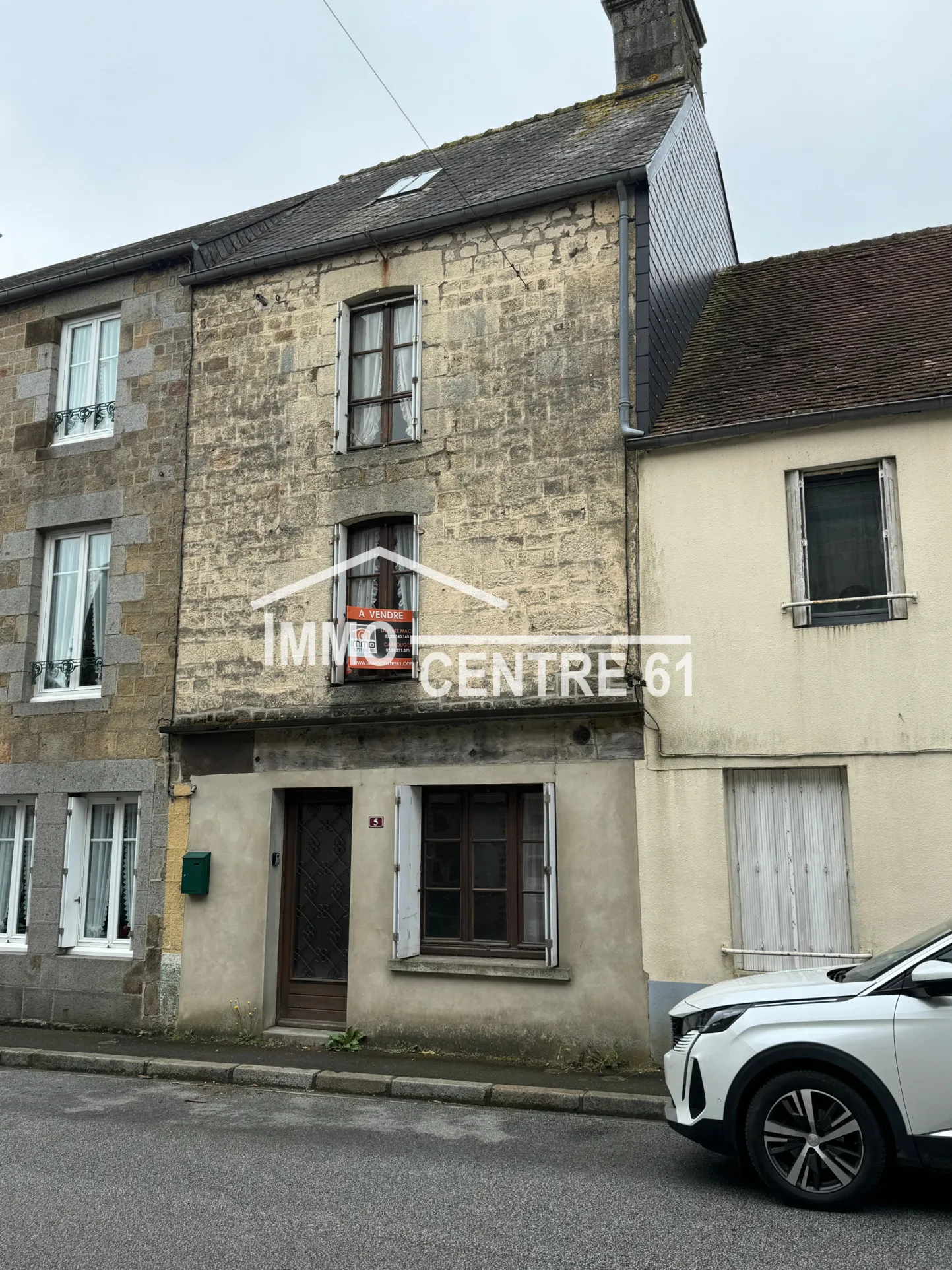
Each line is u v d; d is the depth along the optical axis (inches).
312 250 472.1
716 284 545.0
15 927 487.5
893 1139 211.9
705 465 390.0
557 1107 317.1
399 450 444.1
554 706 386.9
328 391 464.1
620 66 587.2
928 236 502.3
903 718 346.3
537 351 428.5
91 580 509.7
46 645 510.3
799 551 372.5
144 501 491.8
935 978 211.9
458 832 416.8
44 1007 461.7
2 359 544.7
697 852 365.4
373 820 417.4
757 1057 222.7
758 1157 222.2
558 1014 374.3
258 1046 408.5
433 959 399.2
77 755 478.9
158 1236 203.5
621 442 406.3
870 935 339.0
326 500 454.0
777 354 438.0
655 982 362.3
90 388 529.3
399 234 457.7
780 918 356.5
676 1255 192.4
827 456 372.2
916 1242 197.8
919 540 354.0
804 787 362.0
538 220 440.1
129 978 447.2
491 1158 259.6
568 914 379.2
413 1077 343.0
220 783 447.8
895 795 343.6
